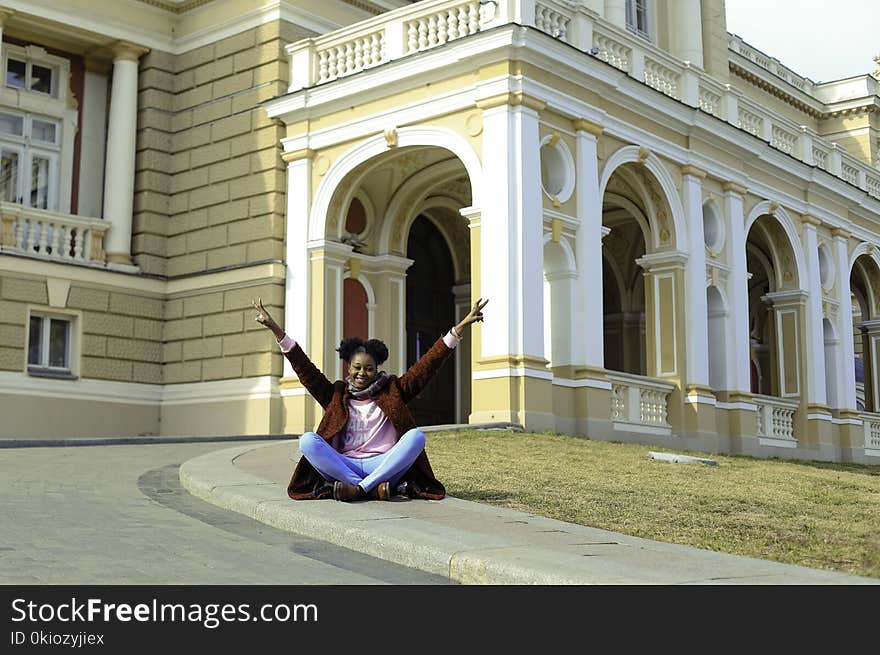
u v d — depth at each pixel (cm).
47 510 803
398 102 1873
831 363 2636
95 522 754
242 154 2077
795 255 2498
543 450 1401
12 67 2102
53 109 2136
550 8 1834
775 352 2522
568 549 640
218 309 2069
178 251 2155
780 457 2309
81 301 2039
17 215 1986
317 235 1972
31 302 1972
